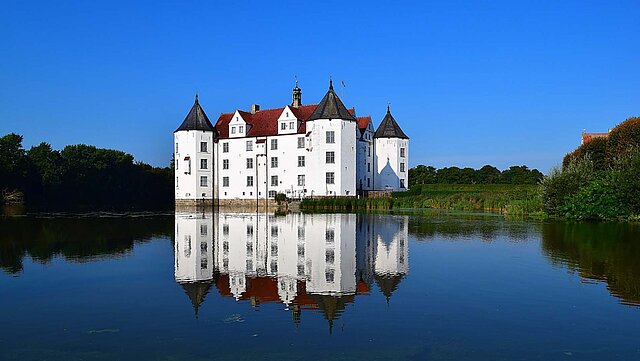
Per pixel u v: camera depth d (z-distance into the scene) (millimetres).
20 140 99312
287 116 79000
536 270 18500
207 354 9969
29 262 20844
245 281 16906
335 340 10750
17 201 95562
